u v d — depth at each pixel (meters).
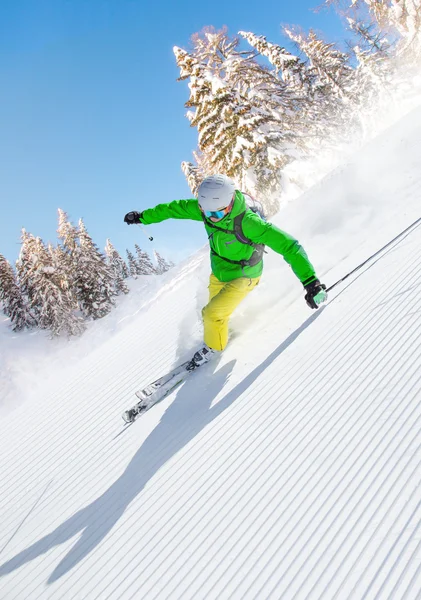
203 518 2.11
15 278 35.50
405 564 1.44
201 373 3.36
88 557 2.20
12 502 2.91
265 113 16.88
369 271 3.53
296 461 2.15
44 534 2.49
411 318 2.70
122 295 37.88
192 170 25.34
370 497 1.76
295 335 3.21
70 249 34.03
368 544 1.58
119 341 4.86
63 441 3.39
